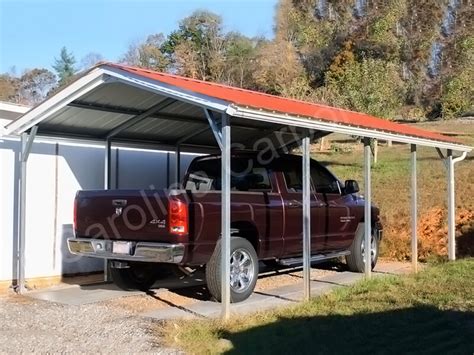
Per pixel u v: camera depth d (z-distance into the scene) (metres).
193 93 6.98
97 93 8.34
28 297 8.61
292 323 6.85
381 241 13.16
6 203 9.30
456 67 45.66
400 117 44.22
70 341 6.18
